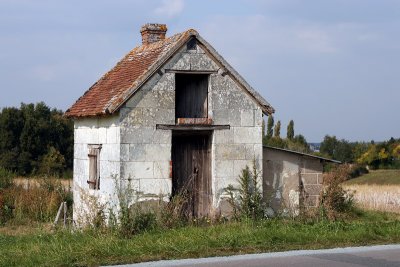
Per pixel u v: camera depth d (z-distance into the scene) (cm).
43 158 5072
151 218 1573
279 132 5741
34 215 2291
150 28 2009
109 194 1694
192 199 1767
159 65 1666
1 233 1908
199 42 1722
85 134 1923
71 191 2778
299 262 1148
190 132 1748
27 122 5144
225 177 1753
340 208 1972
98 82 2019
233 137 1767
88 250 1215
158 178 1666
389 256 1218
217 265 1116
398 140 6556
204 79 1781
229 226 1552
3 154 5003
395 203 2800
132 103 1647
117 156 1642
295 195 1886
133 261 1153
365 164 6388
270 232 1405
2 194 2433
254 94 1784
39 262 1155
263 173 1853
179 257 1194
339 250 1281
